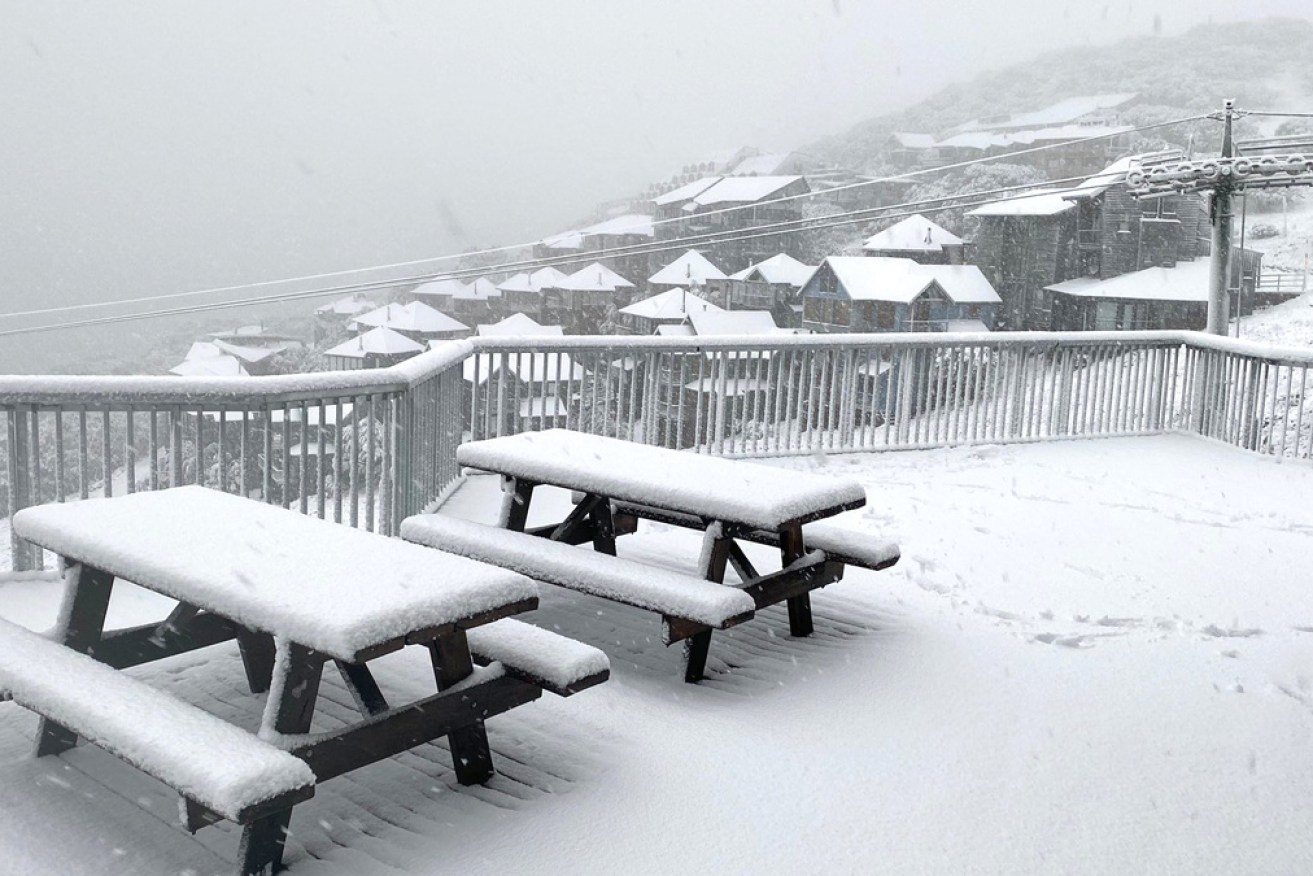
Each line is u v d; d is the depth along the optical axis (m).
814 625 5.34
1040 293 52.41
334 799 3.41
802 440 10.76
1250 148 19.52
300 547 3.59
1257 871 3.16
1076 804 3.54
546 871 3.01
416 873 2.98
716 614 4.15
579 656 3.47
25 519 3.97
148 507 4.11
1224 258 15.48
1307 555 7.06
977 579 6.27
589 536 5.86
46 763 3.60
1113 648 5.12
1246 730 4.19
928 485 9.14
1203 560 6.86
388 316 65.69
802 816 3.38
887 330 48.59
